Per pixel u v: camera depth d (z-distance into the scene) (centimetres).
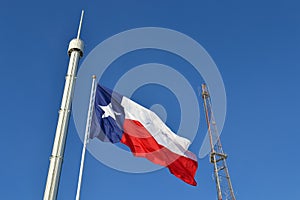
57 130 1311
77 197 1462
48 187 1178
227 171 3678
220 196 3509
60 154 1255
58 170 1220
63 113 1353
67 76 1459
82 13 1658
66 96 1400
